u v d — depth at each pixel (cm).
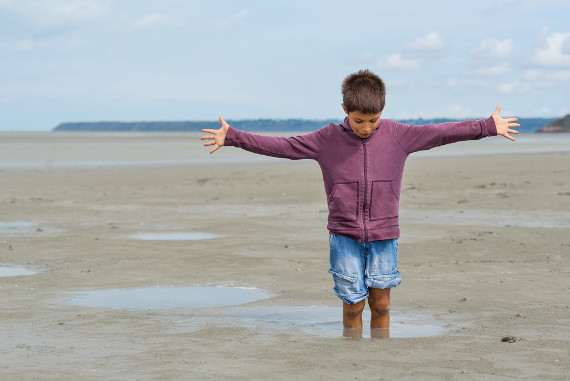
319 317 499
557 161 2981
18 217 1259
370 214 433
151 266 744
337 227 436
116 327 463
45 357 377
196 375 338
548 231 1006
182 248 871
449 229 1045
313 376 336
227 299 574
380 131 436
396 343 405
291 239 957
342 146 434
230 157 4012
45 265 756
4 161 3312
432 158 3625
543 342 406
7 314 511
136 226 1116
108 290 616
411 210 1341
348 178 431
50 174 2423
